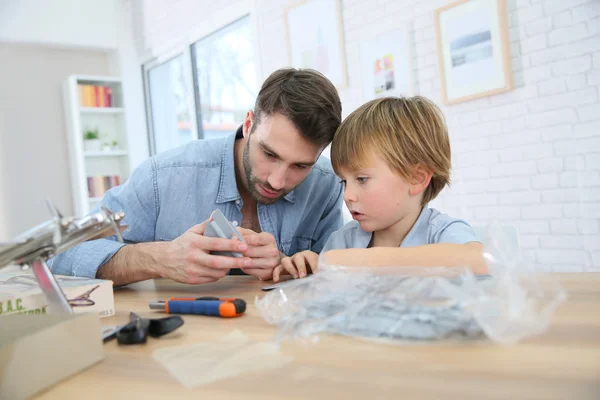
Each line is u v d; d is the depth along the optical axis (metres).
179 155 1.28
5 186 4.43
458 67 2.37
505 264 0.57
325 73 3.06
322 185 1.36
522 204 2.21
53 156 4.64
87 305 0.63
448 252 0.77
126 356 0.45
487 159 2.32
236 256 0.81
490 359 0.38
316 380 0.36
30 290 0.59
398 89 2.68
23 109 4.54
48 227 0.46
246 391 0.35
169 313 0.64
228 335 0.50
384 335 0.44
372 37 2.79
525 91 2.16
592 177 1.99
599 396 0.30
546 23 2.06
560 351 0.39
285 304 0.58
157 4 4.49
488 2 2.22
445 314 0.45
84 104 4.64
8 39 4.30
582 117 1.99
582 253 2.03
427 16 2.50
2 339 0.39
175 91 4.56
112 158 4.92
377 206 1.01
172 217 1.24
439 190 1.11
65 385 0.39
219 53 3.94
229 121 3.94
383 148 0.99
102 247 0.93
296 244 1.39
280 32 3.35
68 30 4.56
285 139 0.98
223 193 1.25
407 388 0.33
